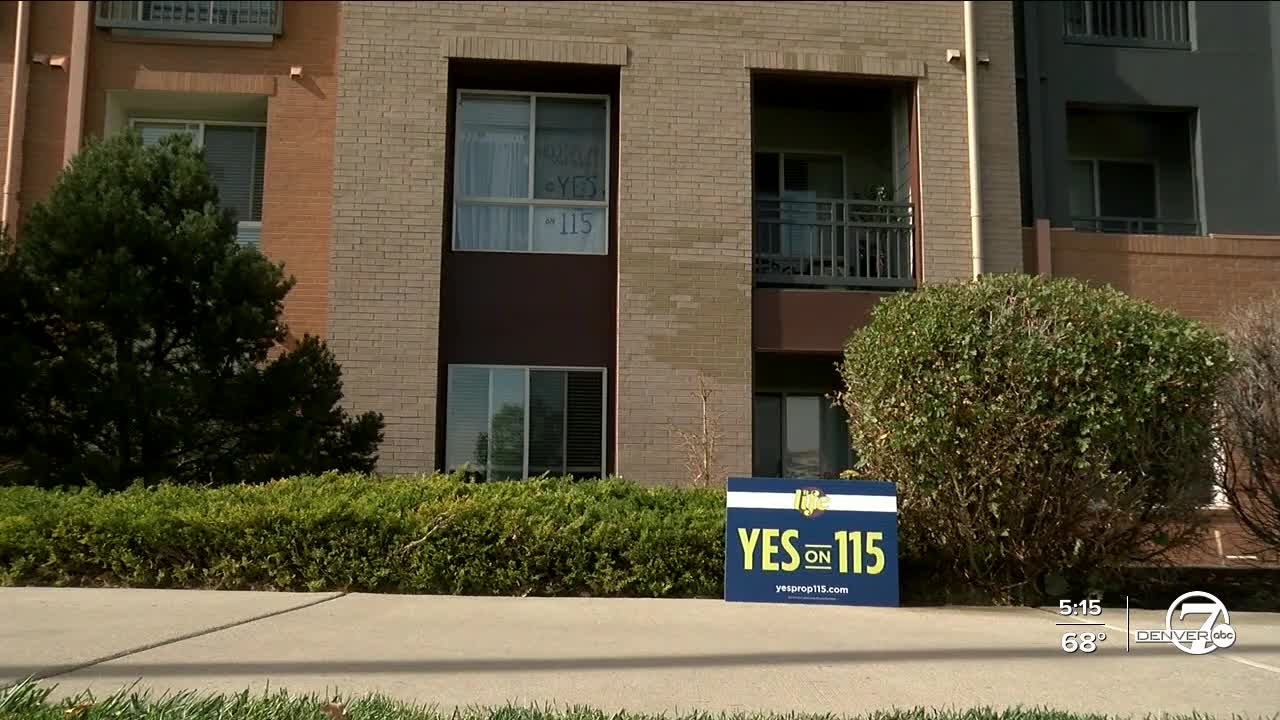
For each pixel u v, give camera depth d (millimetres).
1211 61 15469
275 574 8773
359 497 9250
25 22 13094
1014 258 13594
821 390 14914
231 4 13641
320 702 5031
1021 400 8492
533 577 8859
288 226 13219
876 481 8930
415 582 8797
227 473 10453
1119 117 15844
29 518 8719
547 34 13414
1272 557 11258
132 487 9547
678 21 13578
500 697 5340
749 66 13594
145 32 13352
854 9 13852
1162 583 9625
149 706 4828
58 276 10484
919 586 9242
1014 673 6133
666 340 13000
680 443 12828
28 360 10031
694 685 5699
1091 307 8766
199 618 7184
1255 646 7023
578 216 13711
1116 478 8547
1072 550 8906
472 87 13820
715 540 9023
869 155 15188
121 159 11023
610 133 13922
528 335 13273
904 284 13531
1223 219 15164
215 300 10594
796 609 8352
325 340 12602
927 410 8695
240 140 14008
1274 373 10445
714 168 13367
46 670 5613
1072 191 15805
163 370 10656
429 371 12719
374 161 13000
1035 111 14836
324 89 13484
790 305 13320
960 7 14031
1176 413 8664
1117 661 6492
